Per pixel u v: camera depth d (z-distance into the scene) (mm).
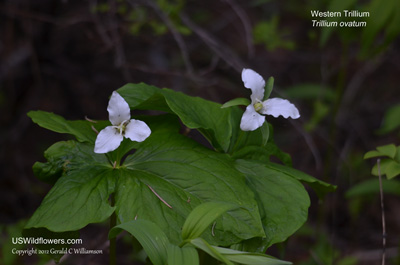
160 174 2297
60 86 6734
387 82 8281
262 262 1837
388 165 2822
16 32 6367
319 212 4910
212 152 2484
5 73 6281
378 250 5445
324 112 5121
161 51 6949
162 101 2570
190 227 1883
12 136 6340
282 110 2393
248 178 2428
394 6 3422
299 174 2529
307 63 8305
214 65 5613
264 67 8297
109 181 2213
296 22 8531
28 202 6105
